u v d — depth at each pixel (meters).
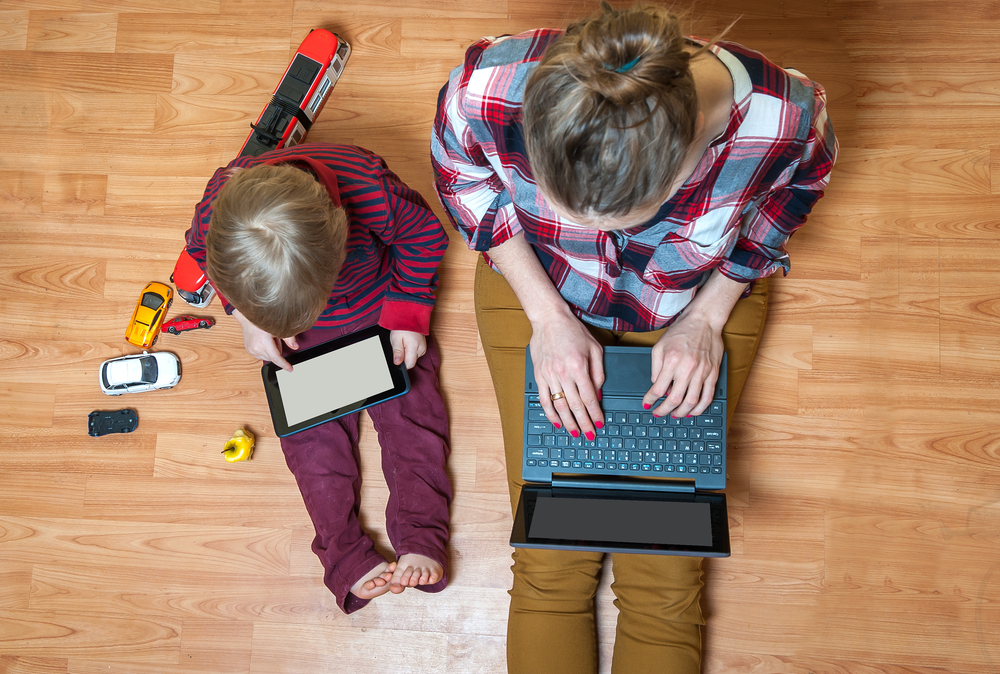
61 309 1.46
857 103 1.39
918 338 1.34
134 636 1.38
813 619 1.30
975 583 1.27
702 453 1.09
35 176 1.49
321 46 1.38
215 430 1.42
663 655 1.15
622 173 0.60
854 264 1.37
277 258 0.89
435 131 0.92
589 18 0.63
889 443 1.33
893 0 1.40
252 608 1.38
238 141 1.47
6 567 1.41
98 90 1.50
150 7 1.51
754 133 0.78
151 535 1.40
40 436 1.44
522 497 1.09
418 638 1.36
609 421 1.11
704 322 1.08
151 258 1.46
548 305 1.10
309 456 1.31
